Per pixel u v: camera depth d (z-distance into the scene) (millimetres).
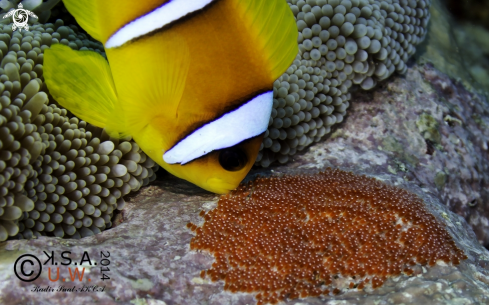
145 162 289
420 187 315
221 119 253
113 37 255
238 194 280
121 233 269
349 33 323
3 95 255
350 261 258
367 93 346
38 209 262
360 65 326
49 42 285
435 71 378
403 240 264
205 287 253
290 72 317
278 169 312
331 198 279
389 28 336
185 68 249
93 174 276
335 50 325
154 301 247
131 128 262
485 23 492
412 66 370
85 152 273
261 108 255
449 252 263
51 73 268
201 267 259
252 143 258
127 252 259
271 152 312
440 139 344
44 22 305
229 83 251
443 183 334
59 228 271
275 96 309
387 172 320
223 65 250
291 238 263
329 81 325
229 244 261
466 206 341
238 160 258
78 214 272
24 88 262
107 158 276
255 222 267
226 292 252
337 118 330
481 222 347
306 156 323
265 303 250
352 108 341
